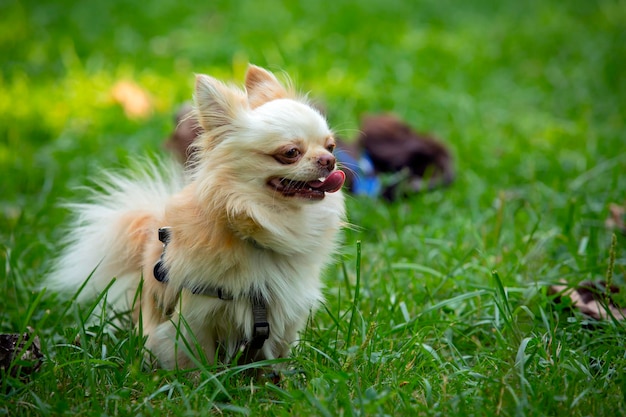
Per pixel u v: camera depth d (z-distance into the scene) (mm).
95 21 11469
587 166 6984
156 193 4359
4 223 5957
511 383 3422
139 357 3664
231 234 3545
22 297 4762
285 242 3604
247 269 3584
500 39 11945
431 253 5312
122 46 10516
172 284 3643
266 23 11500
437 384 3580
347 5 12383
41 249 5359
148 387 3408
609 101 9352
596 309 4359
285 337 3895
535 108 9328
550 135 8117
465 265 5125
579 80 10156
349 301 4590
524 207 6066
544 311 4391
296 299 3773
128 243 4199
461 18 13016
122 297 4258
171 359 3766
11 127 7926
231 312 3656
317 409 3201
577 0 14523
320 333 4207
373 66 10062
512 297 4527
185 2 12461
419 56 10656
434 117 8727
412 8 13055
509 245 5355
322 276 4773
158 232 3773
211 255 3508
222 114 3604
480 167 7227
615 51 11148
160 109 8570
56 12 11781
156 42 10789
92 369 3572
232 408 3293
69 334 4004
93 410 3252
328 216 3781
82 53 10258
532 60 11117
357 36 11102
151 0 12422
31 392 3326
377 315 4285
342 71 9703
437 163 7039
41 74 9492
